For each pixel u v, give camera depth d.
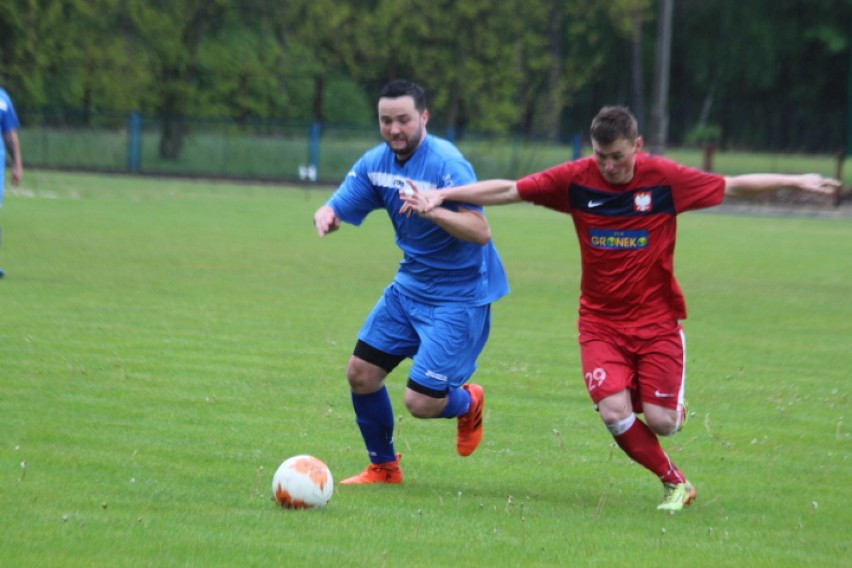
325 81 148.25
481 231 18.14
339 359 29.72
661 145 115.62
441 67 143.12
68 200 80.94
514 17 143.12
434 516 16.95
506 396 26.23
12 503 16.52
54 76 134.00
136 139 118.88
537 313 39.28
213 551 14.74
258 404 24.39
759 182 17.53
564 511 17.62
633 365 18.33
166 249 54.22
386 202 19.48
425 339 18.84
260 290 42.00
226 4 137.88
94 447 20.23
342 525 16.19
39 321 33.34
